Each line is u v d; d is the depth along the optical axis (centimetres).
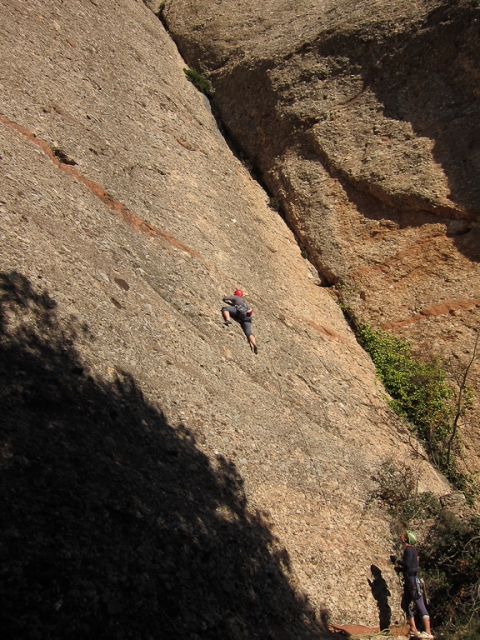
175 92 1614
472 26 1309
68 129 1037
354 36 1515
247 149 1683
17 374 530
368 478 876
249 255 1234
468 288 1216
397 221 1338
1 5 1188
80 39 1377
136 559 462
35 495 442
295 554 645
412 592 703
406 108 1405
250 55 1738
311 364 1057
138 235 953
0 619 355
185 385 724
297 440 826
